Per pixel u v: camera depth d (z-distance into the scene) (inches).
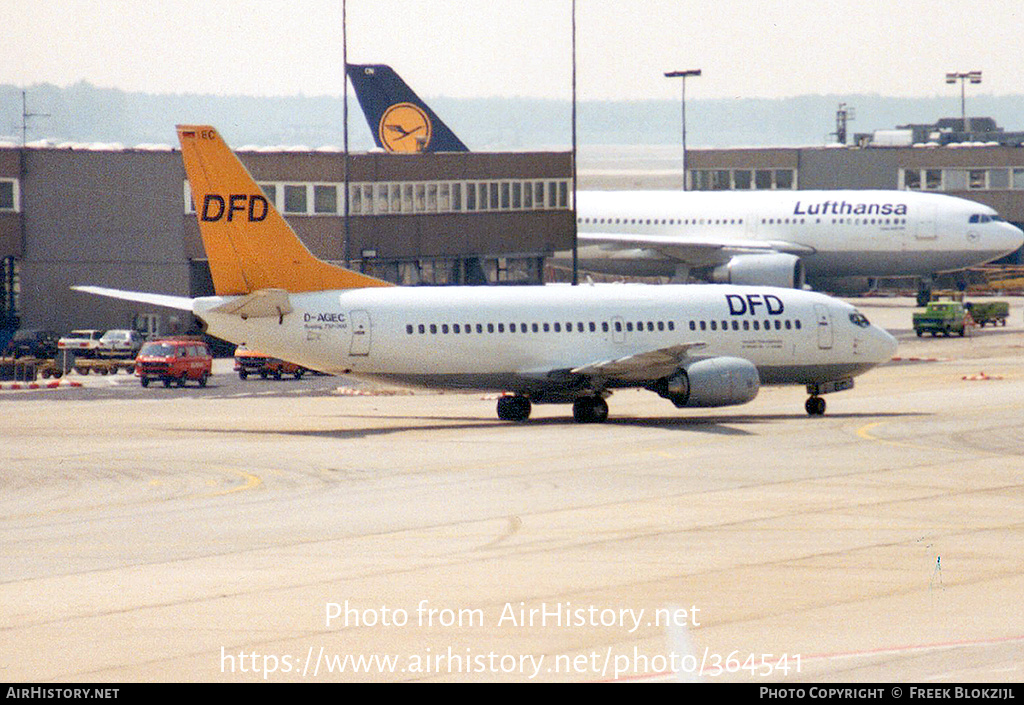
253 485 5472.4
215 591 3811.5
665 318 7549.2
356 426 7352.4
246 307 6870.1
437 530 4613.7
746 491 5334.6
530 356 7303.2
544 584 3878.0
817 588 3823.8
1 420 7628.0
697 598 3722.9
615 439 6761.8
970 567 4065.0
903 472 5787.4
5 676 3083.2
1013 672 3075.8
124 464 5989.2
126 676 3080.7
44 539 4478.3
